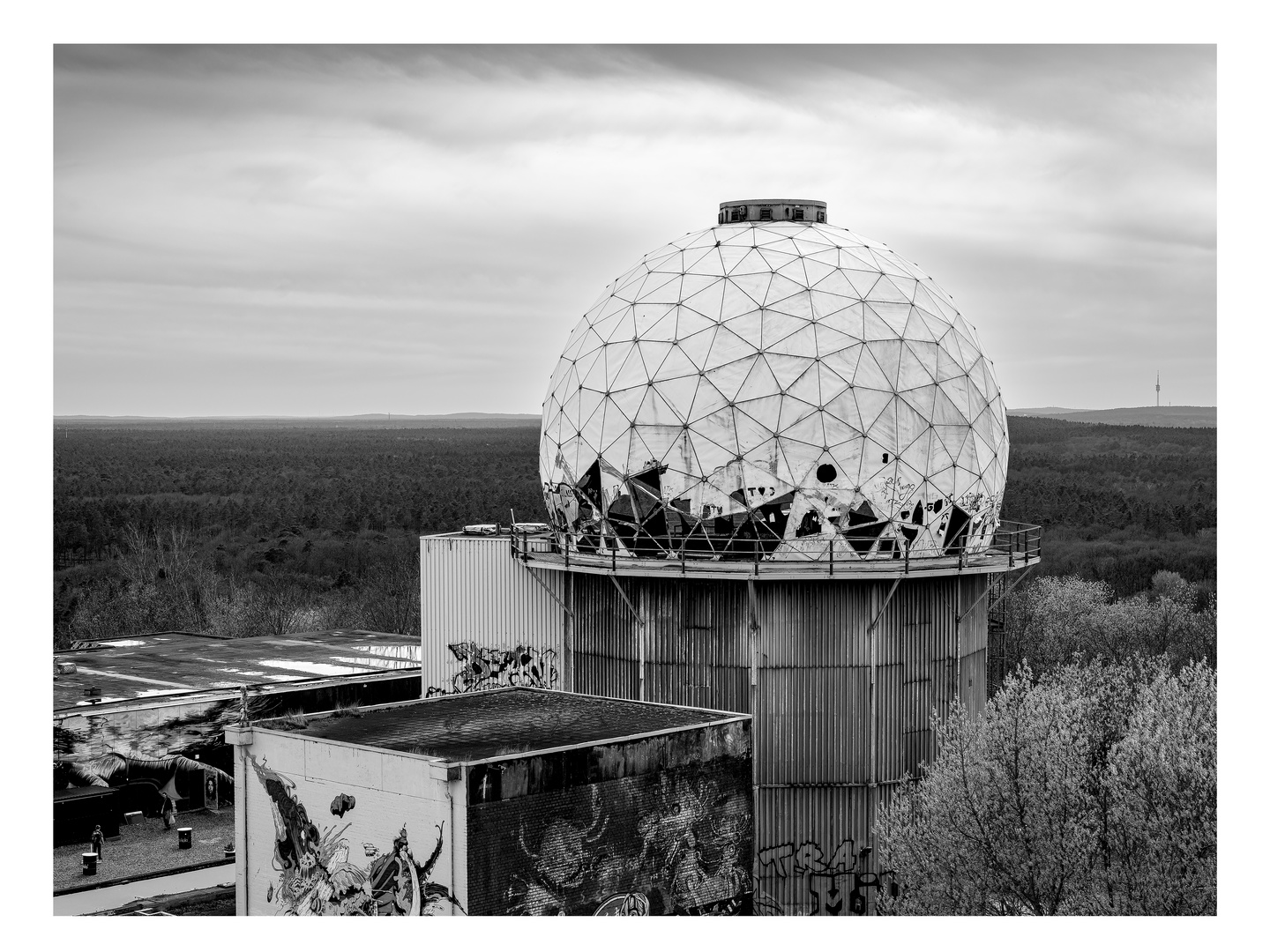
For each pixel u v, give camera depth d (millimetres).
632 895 29891
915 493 38094
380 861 28891
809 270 39250
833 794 38375
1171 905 31062
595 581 41281
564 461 41094
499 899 27812
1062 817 32281
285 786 30812
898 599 38688
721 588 38719
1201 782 31906
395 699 50906
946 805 33281
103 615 82250
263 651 56781
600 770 29375
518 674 43250
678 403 38062
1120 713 38312
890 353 38188
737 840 31812
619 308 40906
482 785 27609
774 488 37406
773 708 38375
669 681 39656
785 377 37406
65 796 42594
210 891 37562
